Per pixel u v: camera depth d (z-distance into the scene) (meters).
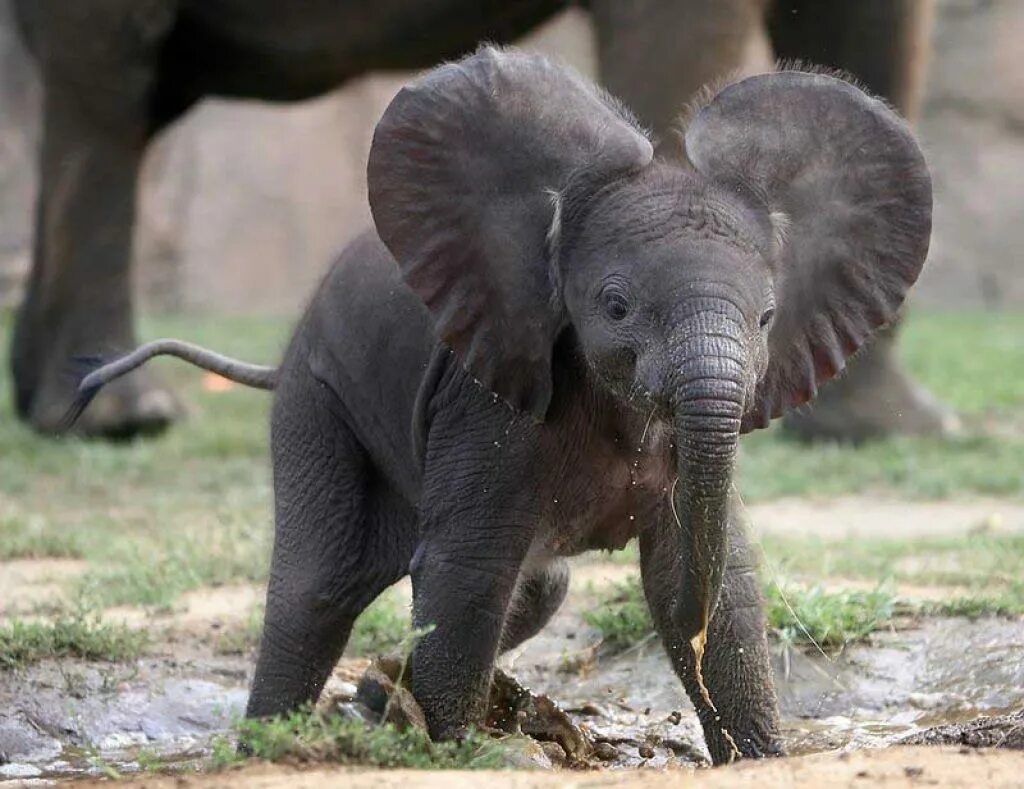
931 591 14.41
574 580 15.14
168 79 23.27
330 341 10.89
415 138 9.65
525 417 9.69
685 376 8.48
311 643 10.95
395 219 9.68
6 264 38.34
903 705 12.41
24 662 12.68
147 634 13.31
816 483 20.08
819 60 20.23
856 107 9.66
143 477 20.89
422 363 10.24
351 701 11.52
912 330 34.69
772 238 9.27
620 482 9.81
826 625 12.91
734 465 8.55
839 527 18.05
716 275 8.74
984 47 41.81
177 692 12.55
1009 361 30.08
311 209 42.28
